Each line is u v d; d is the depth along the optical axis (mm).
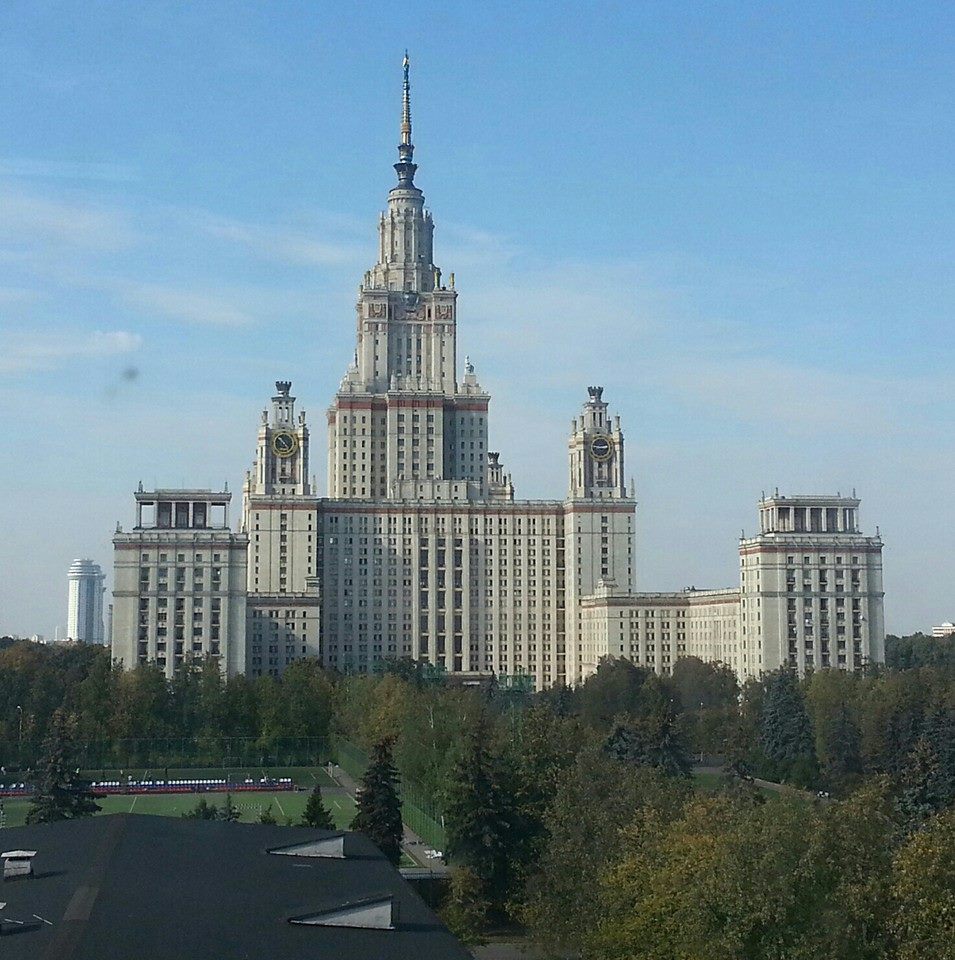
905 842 126125
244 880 103062
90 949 80750
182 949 82625
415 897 102688
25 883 99938
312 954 84750
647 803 154750
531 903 157250
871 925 114125
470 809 177875
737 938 113438
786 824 118438
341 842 117188
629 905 132125
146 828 121812
